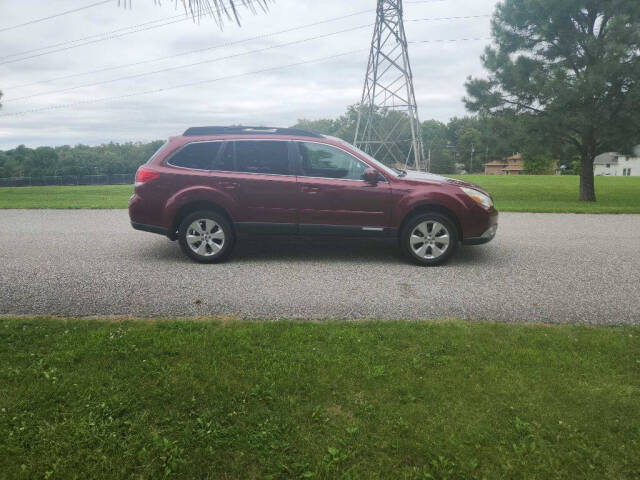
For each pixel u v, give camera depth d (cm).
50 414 262
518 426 250
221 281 569
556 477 217
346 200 656
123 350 338
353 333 377
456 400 278
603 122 1730
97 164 11700
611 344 357
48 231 952
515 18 1898
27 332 373
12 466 223
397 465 226
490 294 521
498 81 1980
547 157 2025
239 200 655
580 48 1856
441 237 658
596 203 1820
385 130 5412
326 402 276
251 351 344
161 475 220
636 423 254
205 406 272
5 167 10625
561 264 674
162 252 740
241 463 228
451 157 11875
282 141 672
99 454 232
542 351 343
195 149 669
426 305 481
